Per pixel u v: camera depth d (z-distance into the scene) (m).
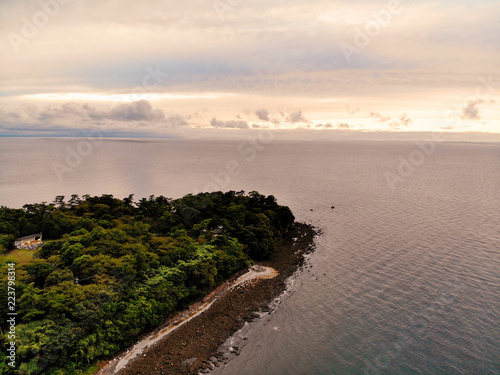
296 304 73.00
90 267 66.19
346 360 55.44
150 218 112.12
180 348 58.41
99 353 52.91
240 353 57.97
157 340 60.06
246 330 64.56
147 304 61.22
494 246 98.38
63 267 68.25
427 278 79.81
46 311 52.38
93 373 51.06
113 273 65.19
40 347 46.69
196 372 53.22
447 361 53.81
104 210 115.25
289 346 59.53
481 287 74.75
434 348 56.75
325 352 57.62
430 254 93.75
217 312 70.19
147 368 53.19
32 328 48.28
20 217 99.81
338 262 93.50
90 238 81.50
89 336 52.41
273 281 84.56
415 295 72.81
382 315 66.62
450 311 66.44
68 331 50.12
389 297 72.81
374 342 59.16
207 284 77.38
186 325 65.06
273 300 75.38
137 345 58.31
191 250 82.38
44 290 56.50
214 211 121.06
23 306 51.62
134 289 63.75
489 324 62.03
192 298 73.75
